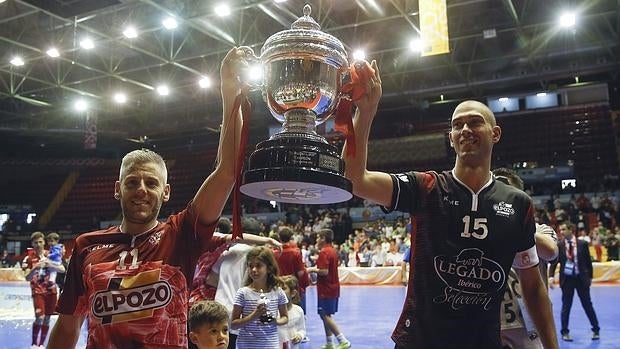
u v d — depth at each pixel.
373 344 7.36
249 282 4.13
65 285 2.12
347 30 18.81
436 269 2.08
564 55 21.61
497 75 23.03
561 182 23.62
